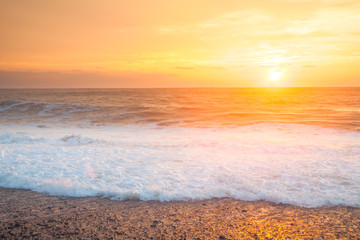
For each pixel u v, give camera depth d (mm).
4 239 3361
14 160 7105
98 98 49969
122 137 11453
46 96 59250
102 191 4977
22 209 4297
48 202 4598
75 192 4980
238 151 8328
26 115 20688
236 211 4242
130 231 3582
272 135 11539
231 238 3404
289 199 4590
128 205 4492
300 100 43000
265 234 3502
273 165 6641
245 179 5523
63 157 7562
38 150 8367
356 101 40094
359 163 6691
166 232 3559
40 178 5633
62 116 20047
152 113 20703
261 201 4641
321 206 4367
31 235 3463
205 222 3859
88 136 11016
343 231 3545
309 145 8859
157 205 4488
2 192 5062
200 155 7844
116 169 6410
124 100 43406
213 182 5457
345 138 10609
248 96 59281
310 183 5289
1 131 13367
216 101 40656
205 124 15312
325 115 19203
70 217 4016
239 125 14492
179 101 40594
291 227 3688
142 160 7289
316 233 3508
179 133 12648
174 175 5938
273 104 33969
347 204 4391
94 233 3521
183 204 4523
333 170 6125
